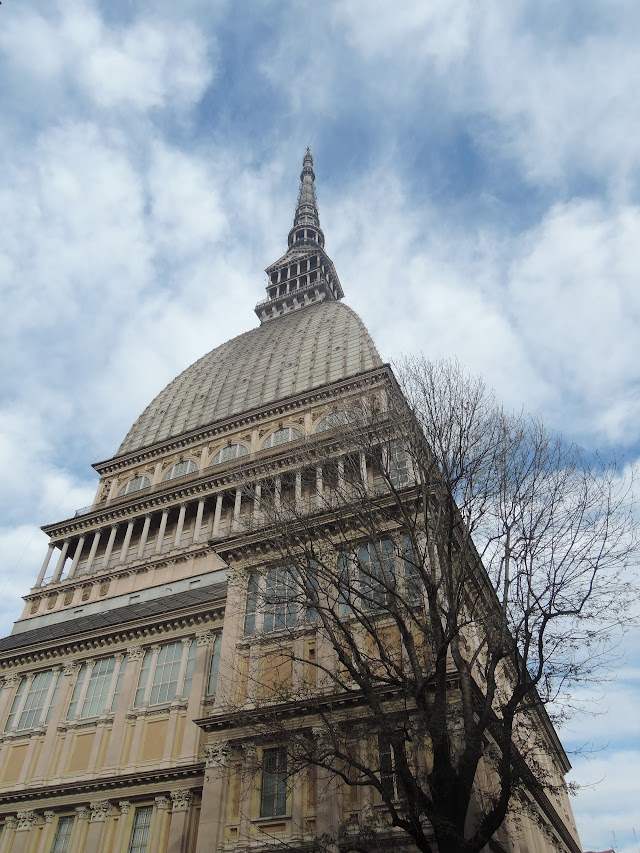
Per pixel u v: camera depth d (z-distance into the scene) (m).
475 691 21.22
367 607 24.14
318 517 25.89
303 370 69.06
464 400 22.09
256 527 30.41
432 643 18.27
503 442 20.77
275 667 26.06
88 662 36.75
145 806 29.83
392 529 24.72
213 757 25.08
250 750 24.58
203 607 34.16
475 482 20.05
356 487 23.33
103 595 50.22
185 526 53.75
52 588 53.50
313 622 26.53
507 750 16.08
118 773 30.70
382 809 21.19
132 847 28.62
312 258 108.44
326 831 21.08
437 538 19.55
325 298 100.50
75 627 40.47
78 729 33.75
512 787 17.86
